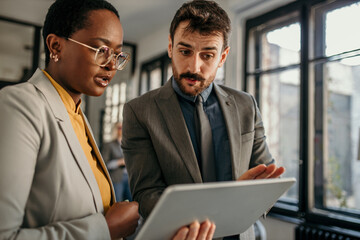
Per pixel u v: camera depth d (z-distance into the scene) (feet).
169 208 1.65
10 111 1.76
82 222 1.90
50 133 1.97
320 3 9.58
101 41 2.18
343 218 8.55
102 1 2.26
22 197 1.68
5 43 16.29
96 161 2.61
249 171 2.47
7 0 14.38
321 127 9.45
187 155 3.06
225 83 12.60
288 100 10.61
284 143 10.62
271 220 10.09
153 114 3.25
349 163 8.70
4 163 1.62
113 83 19.72
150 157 3.21
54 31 2.19
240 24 12.31
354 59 8.61
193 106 3.36
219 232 2.31
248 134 3.41
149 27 17.71
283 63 10.78
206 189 1.68
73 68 2.19
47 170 1.90
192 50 2.89
